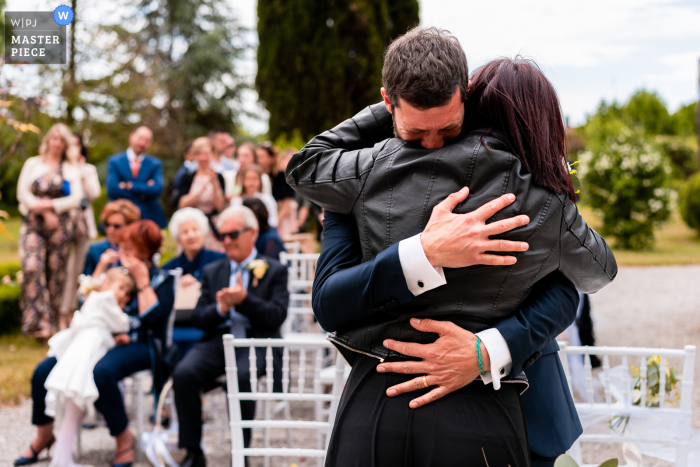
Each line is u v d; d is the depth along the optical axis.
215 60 20.56
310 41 11.49
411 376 1.39
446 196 1.35
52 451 3.68
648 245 14.07
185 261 4.14
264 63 11.82
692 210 15.88
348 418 1.44
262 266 3.53
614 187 13.70
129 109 11.51
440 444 1.34
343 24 11.31
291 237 5.98
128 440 3.42
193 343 3.70
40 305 5.95
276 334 3.47
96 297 3.46
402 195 1.37
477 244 1.28
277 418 4.13
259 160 6.57
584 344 3.96
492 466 1.34
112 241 4.28
